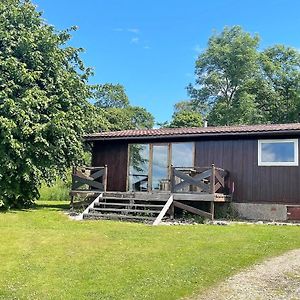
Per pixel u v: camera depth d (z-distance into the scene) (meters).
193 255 8.05
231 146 15.58
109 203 14.72
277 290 6.02
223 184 15.05
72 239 9.59
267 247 8.86
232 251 8.43
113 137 16.75
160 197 14.51
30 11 16.42
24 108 14.41
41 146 15.12
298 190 14.34
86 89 17.45
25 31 15.77
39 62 15.76
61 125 15.34
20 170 14.90
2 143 14.19
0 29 15.37
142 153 17.12
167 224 12.55
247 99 37.50
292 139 14.62
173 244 9.11
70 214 14.47
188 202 15.44
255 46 40.97
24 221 12.32
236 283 6.34
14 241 9.23
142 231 10.83
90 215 13.82
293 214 14.34
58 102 16.14
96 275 6.67
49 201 23.09
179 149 16.50
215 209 15.37
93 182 15.94
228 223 13.09
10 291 5.91
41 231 10.59
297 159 14.46
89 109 17.72
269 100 39.97
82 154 16.88
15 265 7.26
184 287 6.09
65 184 25.23
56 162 16.56
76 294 5.77
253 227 11.91
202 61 42.06
